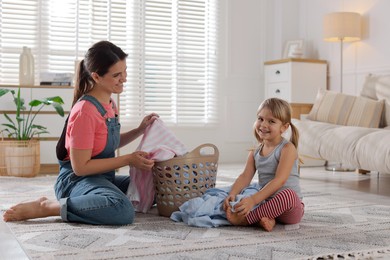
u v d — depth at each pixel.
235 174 4.11
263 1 5.55
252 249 1.65
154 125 2.32
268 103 2.06
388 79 3.93
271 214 1.95
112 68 2.07
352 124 3.86
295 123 3.80
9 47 4.73
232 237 1.82
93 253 1.57
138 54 5.09
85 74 2.14
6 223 2.02
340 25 4.60
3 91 3.83
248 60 5.52
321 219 2.21
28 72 4.32
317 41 5.34
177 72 5.22
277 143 2.07
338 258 1.58
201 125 5.31
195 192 2.19
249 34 5.51
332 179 3.88
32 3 4.79
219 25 5.39
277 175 1.98
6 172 3.95
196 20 5.31
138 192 2.30
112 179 2.28
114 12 5.00
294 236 1.85
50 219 2.12
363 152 3.03
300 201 1.99
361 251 1.63
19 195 2.88
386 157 2.82
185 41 5.27
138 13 5.09
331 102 4.06
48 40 4.82
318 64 5.11
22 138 3.93
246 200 1.91
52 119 4.20
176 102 5.21
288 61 4.98
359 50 4.80
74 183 2.13
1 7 4.70
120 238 1.79
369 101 3.86
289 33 5.50
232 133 5.46
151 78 5.14
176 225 2.03
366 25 4.72
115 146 2.19
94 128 2.06
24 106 4.10
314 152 3.51
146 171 2.30
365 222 2.14
